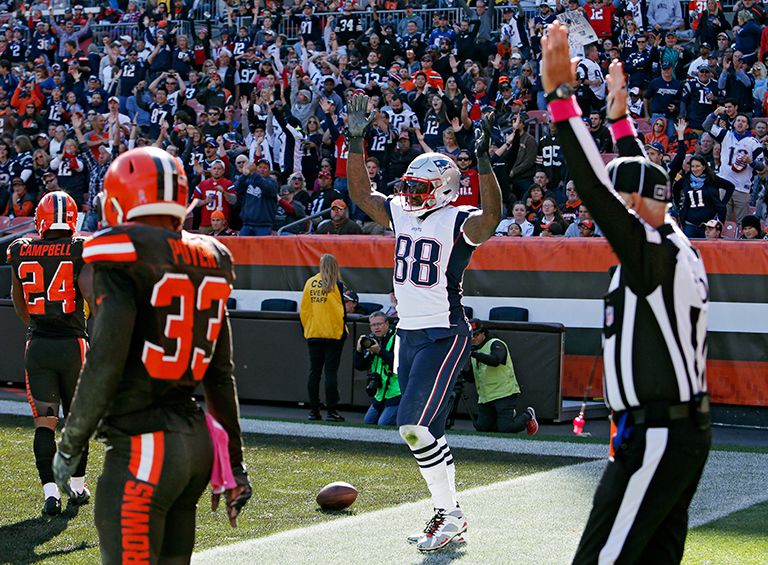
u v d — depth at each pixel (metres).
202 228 26.97
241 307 23.12
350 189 11.85
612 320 6.52
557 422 19.36
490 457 15.62
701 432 6.35
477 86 29.77
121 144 32.25
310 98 31.27
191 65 36.31
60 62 40.88
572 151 6.25
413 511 12.18
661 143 26.12
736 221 24.48
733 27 32.12
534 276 20.52
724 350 19.31
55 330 12.02
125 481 6.25
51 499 12.00
